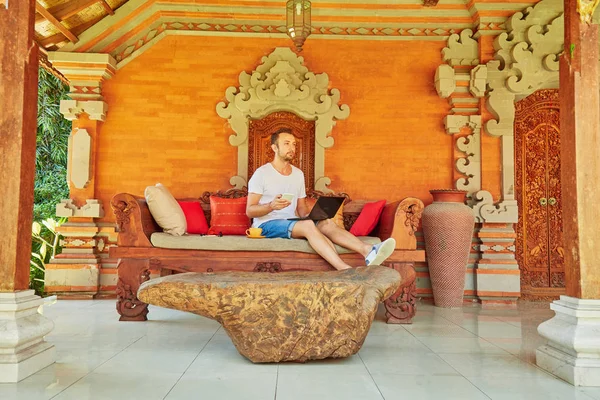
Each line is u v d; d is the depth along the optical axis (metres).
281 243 4.36
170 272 5.12
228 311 2.91
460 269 5.44
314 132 6.14
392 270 3.40
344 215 5.79
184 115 6.09
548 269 6.23
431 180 6.10
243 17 6.12
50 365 2.83
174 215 4.54
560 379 2.63
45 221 6.82
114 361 2.94
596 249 2.66
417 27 6.23
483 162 5.98
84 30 5.85
